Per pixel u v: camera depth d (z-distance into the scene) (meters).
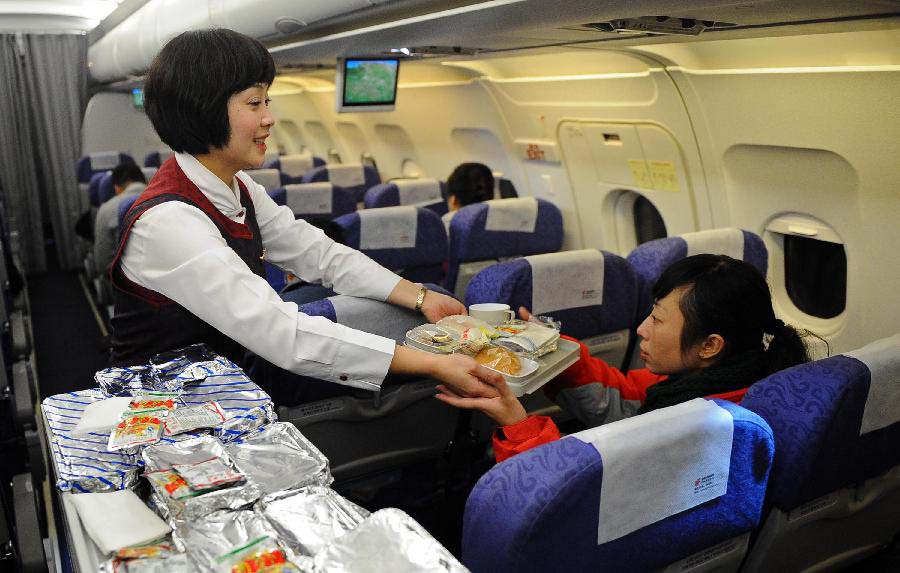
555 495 1.01
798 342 1.59
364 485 2.26
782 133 2.82
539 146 4.44
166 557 0.94
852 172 2.68
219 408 1.28
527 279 2.22
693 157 3.36
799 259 3.26
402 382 2.16
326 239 2.00
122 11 5.39
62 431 1.22
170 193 1.58
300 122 8.34
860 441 1.36
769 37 2.53
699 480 1.15
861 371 1.30
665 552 1.17
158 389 1.37
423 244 3.56
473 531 1.09
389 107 4.00
